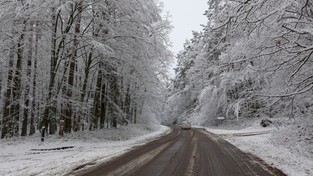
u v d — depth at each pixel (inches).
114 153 558.6
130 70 1060.5
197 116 2201.0
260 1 398.9
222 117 1807.3
